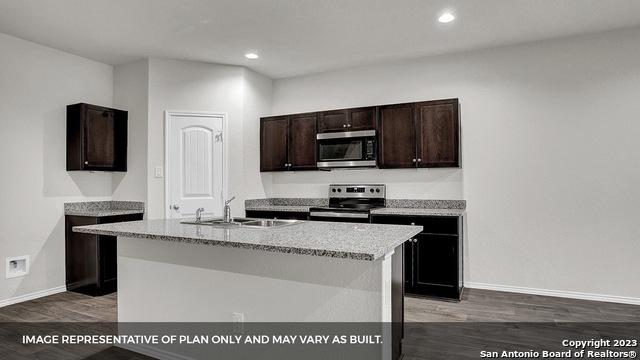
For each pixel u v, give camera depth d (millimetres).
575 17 3201
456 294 3480
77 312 3254
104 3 2928
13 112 3527
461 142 3996
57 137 3867
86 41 3678
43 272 3738
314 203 4750
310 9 3055
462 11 3092
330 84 4684
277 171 4680
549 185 3660
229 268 2186
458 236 3494
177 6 2990
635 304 3363
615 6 3004
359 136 4129
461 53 4023
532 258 3717
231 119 4441
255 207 4531
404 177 4262
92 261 3736
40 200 3725
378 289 1836
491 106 3887
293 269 2016
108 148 4066
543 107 3689
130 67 4262
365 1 2930
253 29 3441
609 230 3459
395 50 3977
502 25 3361
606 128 3471
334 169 4613
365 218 3854
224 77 4426
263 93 4863
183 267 2328
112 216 3777
